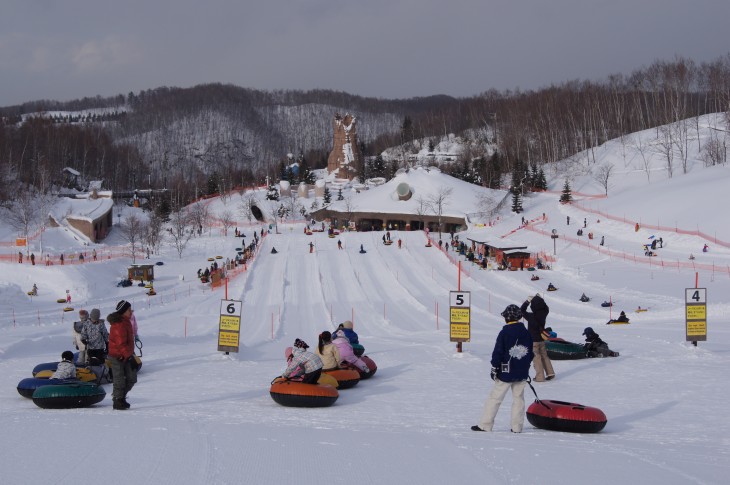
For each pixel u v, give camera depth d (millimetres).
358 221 128125
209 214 135875
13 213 112438
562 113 191125
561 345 24969
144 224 116875
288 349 20172
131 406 16438
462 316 27422
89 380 19406
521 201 123375
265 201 143375
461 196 126875
